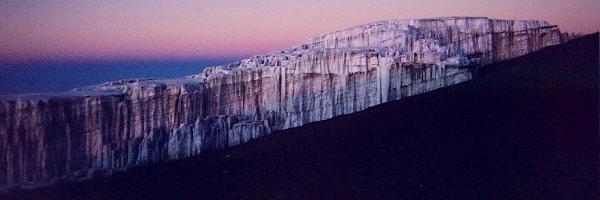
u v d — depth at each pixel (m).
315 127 20.83
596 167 16.17
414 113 21.64
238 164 17.66
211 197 15.08
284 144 19.42
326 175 16.80
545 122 20.28
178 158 18.05
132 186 15.72
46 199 14.68
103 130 16.48
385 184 15.84
